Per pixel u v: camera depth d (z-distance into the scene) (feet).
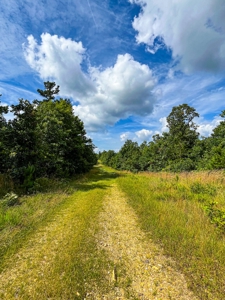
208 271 9.92
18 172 28.68
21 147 30.17
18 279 9.61
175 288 9.09
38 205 21.70
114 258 11.76
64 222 17.53
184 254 11.69
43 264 10.89
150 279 9.78
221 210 16.29
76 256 11.75
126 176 60.39
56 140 44.19
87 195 29.68
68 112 58.08
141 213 19.89
